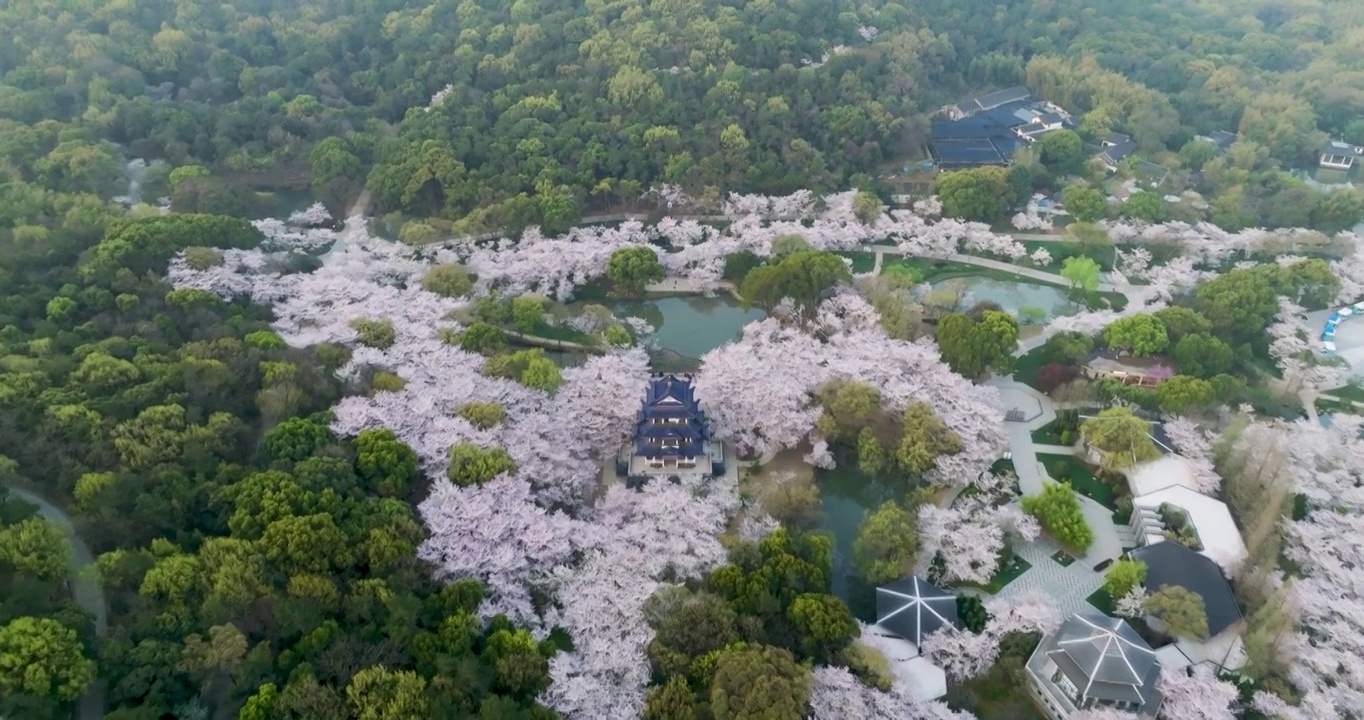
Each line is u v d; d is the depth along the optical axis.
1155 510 113.69
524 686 87.12
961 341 137.00
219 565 90.25
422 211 190.62
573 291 166.50
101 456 102.62
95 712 80.38
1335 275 161.50
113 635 83.44
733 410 127.88
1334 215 185.88
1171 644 98.31
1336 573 104.94
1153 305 157.38
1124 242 181.00
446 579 98.56
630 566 101.62
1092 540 112.94
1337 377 141.12
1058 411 134.25
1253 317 148.25
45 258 143.88
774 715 79.44
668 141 198.50
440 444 114.88
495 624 92.44
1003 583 108.06
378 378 126.44
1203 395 127.19
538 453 116.69
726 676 83.62
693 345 156.38
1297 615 98.12
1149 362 142.75
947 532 109.38
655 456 121.88
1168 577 102.56
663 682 89.88
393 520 100.31
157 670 80.50
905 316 145.25
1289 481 113.69
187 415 111.62
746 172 196.38
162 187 184.12
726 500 113.12
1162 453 121.50
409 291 153.25
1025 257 179.88
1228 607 100.00
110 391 114.50
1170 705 89.56
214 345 126.06
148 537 96.19
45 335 125.94
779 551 101.75
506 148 194.12
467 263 167.50
